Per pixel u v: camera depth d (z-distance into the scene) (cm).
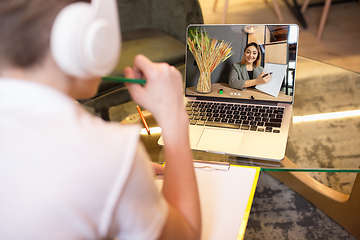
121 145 33
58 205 29
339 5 352
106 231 33
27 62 33
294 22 329
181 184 46
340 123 110
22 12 31
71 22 31
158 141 100
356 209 122
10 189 29
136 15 219
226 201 69
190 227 44
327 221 135
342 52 268
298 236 130
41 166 30
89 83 39
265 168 91
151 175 37
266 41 117
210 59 123
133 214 35
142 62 45
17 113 31
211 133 103
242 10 376
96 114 151
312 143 101
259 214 141
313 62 151
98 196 31
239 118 111
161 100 46
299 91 132
